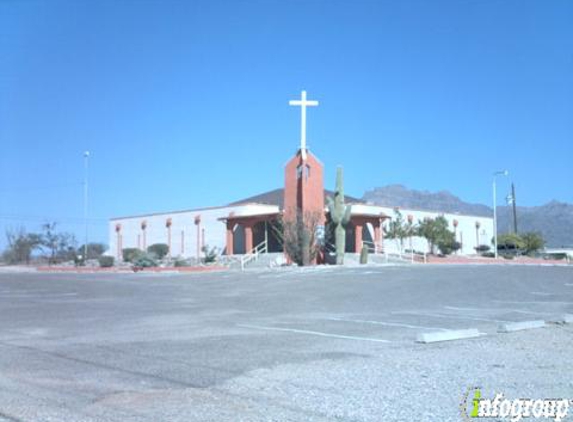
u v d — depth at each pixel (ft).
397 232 222.48
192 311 65.62
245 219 208.23
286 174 171.22
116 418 24.63
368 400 27.12
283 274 125.80
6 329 50.72
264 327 51.21
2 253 299.38
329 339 44.06
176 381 30.89
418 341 42.24
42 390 29.17
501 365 34.22
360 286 93.15
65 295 90.63
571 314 56.75
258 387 29.55
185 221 250.98
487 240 293.23
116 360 36.35
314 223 160.97
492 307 65.51
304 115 168.66
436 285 91.25
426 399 27.25
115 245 283.79
